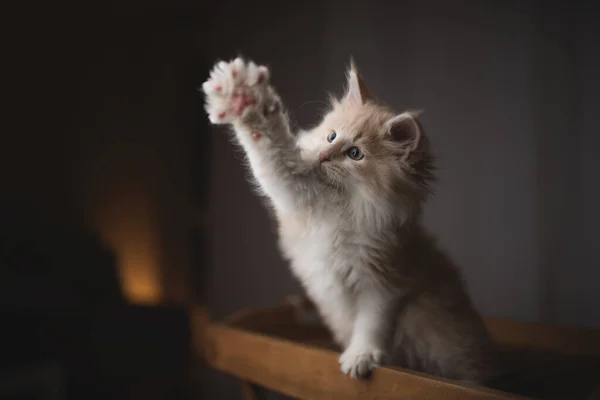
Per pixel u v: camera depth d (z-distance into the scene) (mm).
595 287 687
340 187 523
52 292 973
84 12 1123
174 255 1243
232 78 458
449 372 547
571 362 590
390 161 526
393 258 522
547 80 730
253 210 1138
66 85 1086
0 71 999
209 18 1264
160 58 1242
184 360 1059
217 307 1229
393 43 909
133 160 1179
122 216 1151
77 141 1093
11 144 1008
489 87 789
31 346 918
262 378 559
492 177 785
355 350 502
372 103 583
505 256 772
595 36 688
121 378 970
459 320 547
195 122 1267
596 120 687
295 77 1073
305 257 546
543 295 733
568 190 711
